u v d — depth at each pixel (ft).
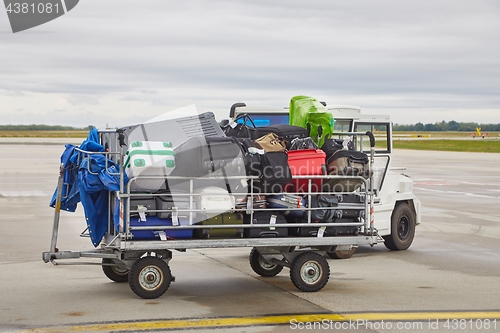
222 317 22.88
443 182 93.66
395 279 30.53
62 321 22.07
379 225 38.14
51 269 31.96
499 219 54.24
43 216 52.06
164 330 21.08
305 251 27.58
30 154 161.17
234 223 26.07
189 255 37.27
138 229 24.50
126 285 28.40
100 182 25.12
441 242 42.73
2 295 26.20
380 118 42.75
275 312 23.72
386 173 38.78
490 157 179.63
